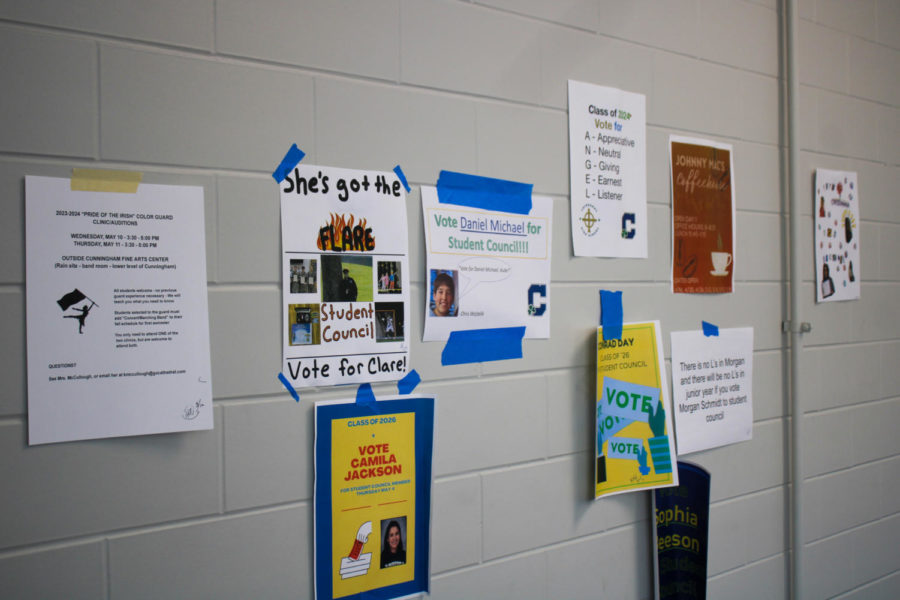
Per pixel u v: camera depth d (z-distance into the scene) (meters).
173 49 0.82
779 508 1.48
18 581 0.74
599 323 1.21
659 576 1.24
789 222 1.50
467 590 1.05
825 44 1.56
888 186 1.70
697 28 1.34
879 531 1.67
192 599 0.84
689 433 1.31
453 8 1.04
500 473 1.09
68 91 0.77
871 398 1.65
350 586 0.95
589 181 1.19
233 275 0.86
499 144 1.09
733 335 1.40
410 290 1.00
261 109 0.88
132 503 0.80
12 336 0.74
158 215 0.81
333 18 0.93
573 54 1.17
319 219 0.92
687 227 1.33
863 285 1.64
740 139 1.42
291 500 0.91
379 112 0.97
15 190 0.74
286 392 0.90
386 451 0.98
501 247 1.09
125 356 0.79
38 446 0.75
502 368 1.09
